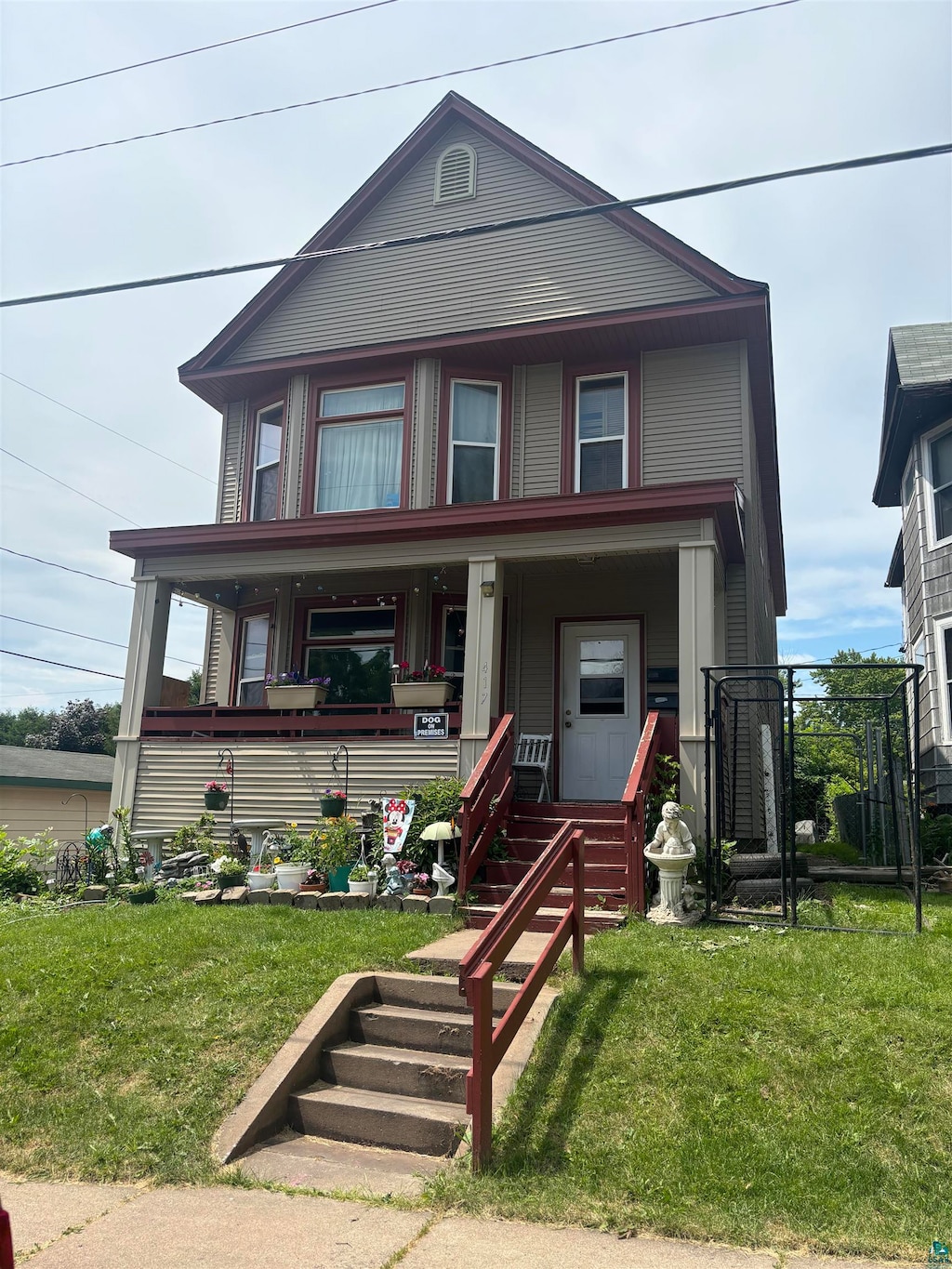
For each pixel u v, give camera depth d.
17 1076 5.31
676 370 12.07
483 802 8.71
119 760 11.45
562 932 5.62
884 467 17.30
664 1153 4.21
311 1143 4.91
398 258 13.33
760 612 14.46
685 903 7.74
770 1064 4.80
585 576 12.48
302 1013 5.74
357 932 7.19
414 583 12.71
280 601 13.34
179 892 9.26
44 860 11.70
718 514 9.73
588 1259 3.56
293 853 9.42
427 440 12.39
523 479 12.35
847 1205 3.82
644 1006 5.48
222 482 14.17
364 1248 3.71
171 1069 5.27
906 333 15.95
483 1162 4.26
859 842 13.04
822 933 6.93
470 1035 5.47
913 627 16.61
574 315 11.87
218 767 11.07
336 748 10.62
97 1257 3.71
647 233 12.05
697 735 9.09
